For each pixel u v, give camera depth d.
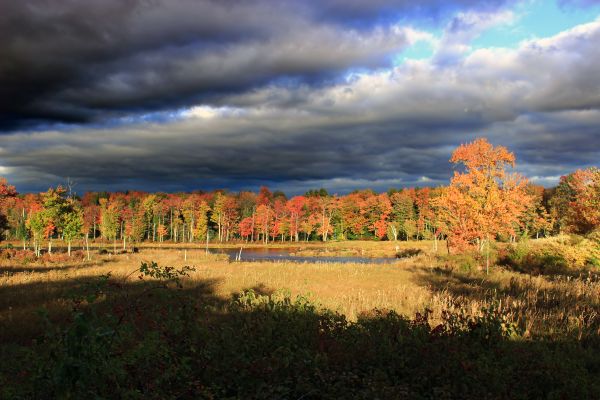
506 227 28.86
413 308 11.83
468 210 29.02
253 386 4.71
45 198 44.62
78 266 31.00
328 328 6.62
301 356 5.33
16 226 89.44
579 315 10.12
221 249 76.06
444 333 6.76
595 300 12.30
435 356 5.71
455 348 5.95
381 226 97.69
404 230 95.19
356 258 53.59
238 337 5.79
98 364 3.85
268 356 5.44
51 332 4.07
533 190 70.25
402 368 5.61
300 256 58.00
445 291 15.05
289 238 111.56
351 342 6.14
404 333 6.83
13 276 21.06
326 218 101.56
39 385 3.85
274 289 17.11
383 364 5.75
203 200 108.69
